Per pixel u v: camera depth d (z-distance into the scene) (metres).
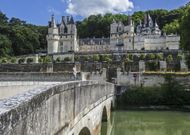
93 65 91.75
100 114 30.38
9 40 150.50
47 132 10.42
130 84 75.75
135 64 86.94
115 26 160.88
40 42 178.12
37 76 65.19
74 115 15.84
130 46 154.62
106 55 111.38
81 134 21.84
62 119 13.03
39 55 126.31
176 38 148.12
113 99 56.22
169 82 69.88
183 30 74.69
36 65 94.81
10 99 8.05
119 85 72.44
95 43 163.38
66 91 13.74
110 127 42.06
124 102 68.62
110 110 47.00
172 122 46.69
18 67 96.06
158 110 62.62
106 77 78.88
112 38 159.88
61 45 158.38
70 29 158.38
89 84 21.64
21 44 155.75
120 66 87.19
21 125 7.44
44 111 9.91
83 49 164.75
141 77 75.12
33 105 8.45
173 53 107.50
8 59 124.75
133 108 65.31
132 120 48.41
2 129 6.36
